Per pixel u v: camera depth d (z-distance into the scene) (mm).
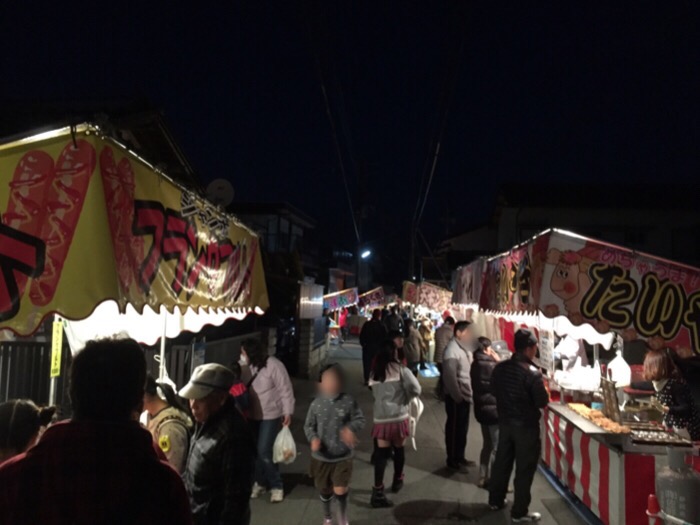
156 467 1705
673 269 4777
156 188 2818
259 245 5805
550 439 7027
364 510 5953
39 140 2258
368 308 28141
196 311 3459
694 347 4645
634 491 4789
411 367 15906
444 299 20375
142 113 9797
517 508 5594
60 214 2184
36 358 6965
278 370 6211
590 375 6648
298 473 7145
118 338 1850
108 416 1682
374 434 6180
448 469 7441
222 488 3018
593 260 4949
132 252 2488
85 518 1547
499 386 5801
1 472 1635
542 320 7387
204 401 3066
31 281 2121
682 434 5012
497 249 31078
